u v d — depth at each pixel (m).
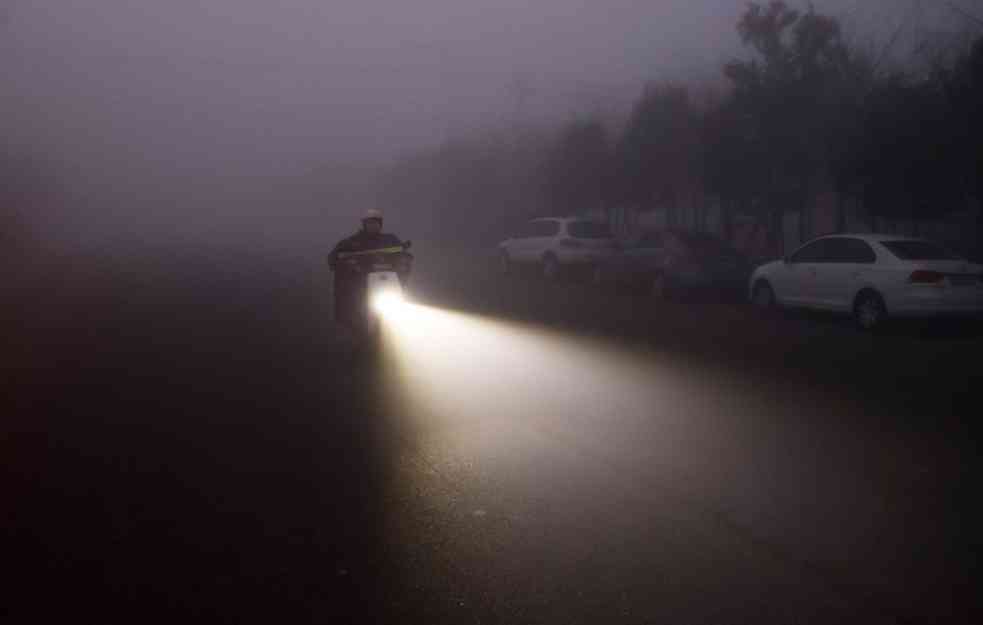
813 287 16.12
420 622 4.52
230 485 6.79
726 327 15.87
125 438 8.20
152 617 4.62
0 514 6.20
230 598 4.84
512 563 5.23
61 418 8.99
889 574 5.05
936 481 6.72
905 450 7.58
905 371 11.44
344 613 4.63
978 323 14.61
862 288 14.94
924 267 13.98
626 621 4.50
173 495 6.58
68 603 4.79
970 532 5.68
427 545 5.54
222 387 10.51
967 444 7.77
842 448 7.66
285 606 4.73
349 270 12.47
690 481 6.74
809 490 6.52
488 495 6.46
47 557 5.43
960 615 4.56
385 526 5.88
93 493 6.63
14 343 14.06
